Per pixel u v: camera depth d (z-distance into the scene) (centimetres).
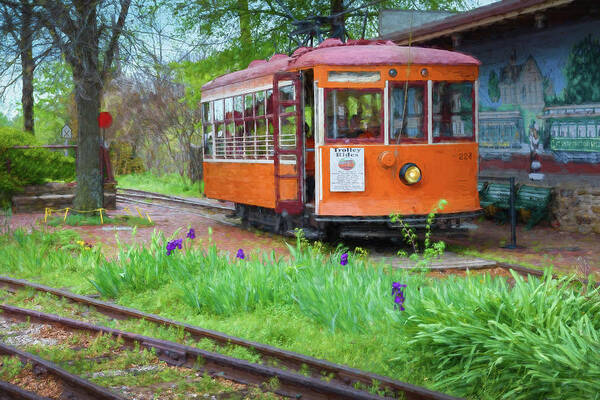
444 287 664
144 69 1622
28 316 775
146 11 1627
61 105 3312
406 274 820
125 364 603
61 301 845
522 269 977
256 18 2588
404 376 543
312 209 1202
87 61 1582
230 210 1947
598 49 1325
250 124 1427
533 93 1513
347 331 661
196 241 1364
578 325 518
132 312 756
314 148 1216
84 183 1716
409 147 1158
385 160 1141
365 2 2419
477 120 1213
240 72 1513
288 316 728
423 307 621
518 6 1258
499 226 1512
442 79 1173
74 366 595
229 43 2616
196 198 2461
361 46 1192
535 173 1513
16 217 1766
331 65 1143
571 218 1373
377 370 563
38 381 570
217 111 1628
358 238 1326
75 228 1557
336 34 2178
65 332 722
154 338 644
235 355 607
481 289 634
